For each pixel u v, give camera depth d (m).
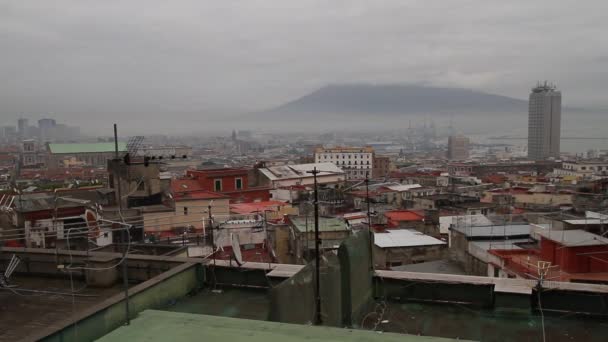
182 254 22.92
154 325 7.31
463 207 71.69
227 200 59.50
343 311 11.28
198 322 7.46
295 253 41.25
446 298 12.87
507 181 125.69
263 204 63.81
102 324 10.05
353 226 46.81
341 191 88.00
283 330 7.11
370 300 12.98
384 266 41.00
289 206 65.50
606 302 11.72
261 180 105.56
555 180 123.56
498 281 12.77
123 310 10.70
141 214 47.12
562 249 26.31
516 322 11.71
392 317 12.13
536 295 12.20
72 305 13.60
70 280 15.75
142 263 15.33
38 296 14.32
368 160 195.75
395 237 44.28
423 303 12.91
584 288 12.03
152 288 12.12
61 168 180.38
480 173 186.88
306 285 9.46
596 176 129.62
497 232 39.53
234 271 14.43
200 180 77.38
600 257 25.92
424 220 57.25
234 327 7.23
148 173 59.88
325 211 68.94
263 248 34.62
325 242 38.00
